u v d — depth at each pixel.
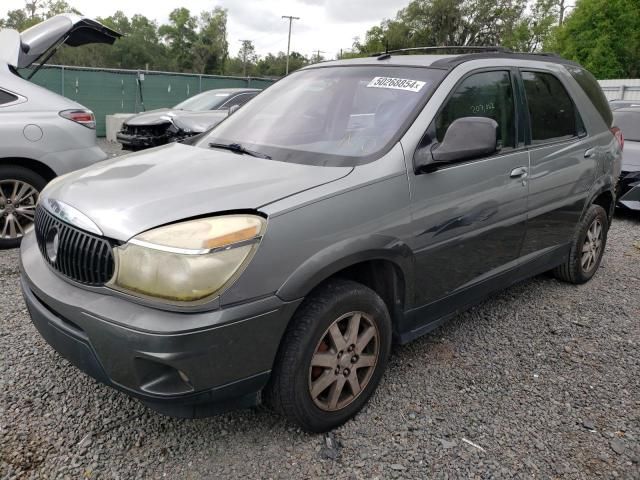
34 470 2.35
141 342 2.07
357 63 3.62
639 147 7.37
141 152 3.30
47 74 16.98
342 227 2.46
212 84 20.73
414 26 54.16
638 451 2.63
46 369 3.10
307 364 2.43
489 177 3.23
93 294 2.26
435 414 2.85
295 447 2.56
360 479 2.38
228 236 2.15
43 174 5.22
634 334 3.86
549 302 4.38
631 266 5.39
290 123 3.27
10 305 3.90
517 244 3.62
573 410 2.93
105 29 6.30
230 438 2.61
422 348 3.55
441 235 2.95
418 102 3.02
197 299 2.09
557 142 3.90
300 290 2.31
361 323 2.70
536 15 52.72
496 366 3.36
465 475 2.43
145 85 18.98
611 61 34.69
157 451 2.50
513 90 3.58
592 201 4.44
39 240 2.65
